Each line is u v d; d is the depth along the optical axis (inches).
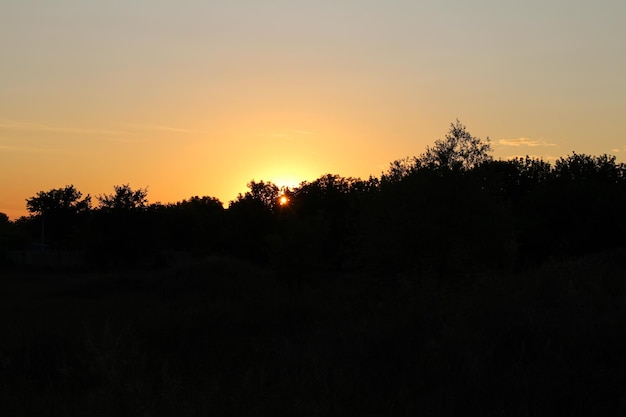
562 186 1551.4
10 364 415.5
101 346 356.5
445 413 278.1
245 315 592.7
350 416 284.7
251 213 1684.3
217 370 390.6
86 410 305.3
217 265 1248.8
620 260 667.4
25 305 927.0
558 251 1401.3
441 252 733.9
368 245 768.3
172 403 289.3
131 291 1245.7
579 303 379.6
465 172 768.9
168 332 526.6
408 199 754.8
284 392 309.7
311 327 513.7
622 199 1481.3
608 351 312.3
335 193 1696.6
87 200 3139.8
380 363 348.8
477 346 333.4
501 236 754.8
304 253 971.3
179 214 2962.6
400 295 496.4
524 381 287.9
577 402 270.8
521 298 417.4
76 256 2176.4
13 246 3043.8
